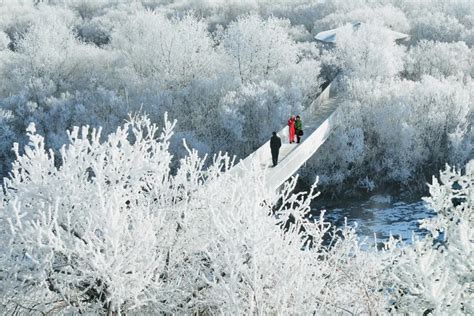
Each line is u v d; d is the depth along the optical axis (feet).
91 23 233.96
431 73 160.97
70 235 23.48
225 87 140.56
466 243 17.88
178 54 155.53
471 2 241.76
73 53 164.35
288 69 146.41
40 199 24.88
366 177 115.85
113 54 168.76
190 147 121.08
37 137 25.20
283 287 21.04
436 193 23.18
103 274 21.98
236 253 20.63
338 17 219.82
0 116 129.08
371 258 27.09
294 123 82.79
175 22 170.19
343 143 115.03
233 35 155.53
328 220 104.06
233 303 20.22
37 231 21.81
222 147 128.26
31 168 24.97
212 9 264.93
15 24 231.09
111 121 129.29
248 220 21.12
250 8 263.49
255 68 156.25
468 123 120.57
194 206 27.78
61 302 25.48
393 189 116.37
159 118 131.34
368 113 123.95
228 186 29.30
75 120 132.16
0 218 24.59
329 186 115.65
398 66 153.07
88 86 152.56
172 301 25.07
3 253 24.06
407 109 120.37
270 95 134.41
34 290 24.53
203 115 134.00
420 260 17.21
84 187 26.30
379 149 120.26
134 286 23.00
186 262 26.61
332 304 24.77
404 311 19.86
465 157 117.50
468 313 17.43
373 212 106.93
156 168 26.94
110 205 22.27
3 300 23.79
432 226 23.36
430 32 207.10
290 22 241.76
